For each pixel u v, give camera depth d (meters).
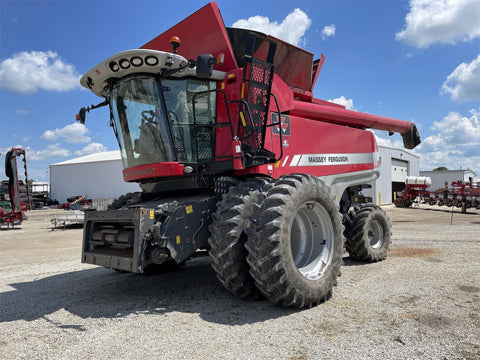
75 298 4.89
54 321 3.97
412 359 2.80
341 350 2.99
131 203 5.79
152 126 4.75
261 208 4.04
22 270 7.43
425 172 52.06
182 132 4.86
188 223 4.30
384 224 7.03
